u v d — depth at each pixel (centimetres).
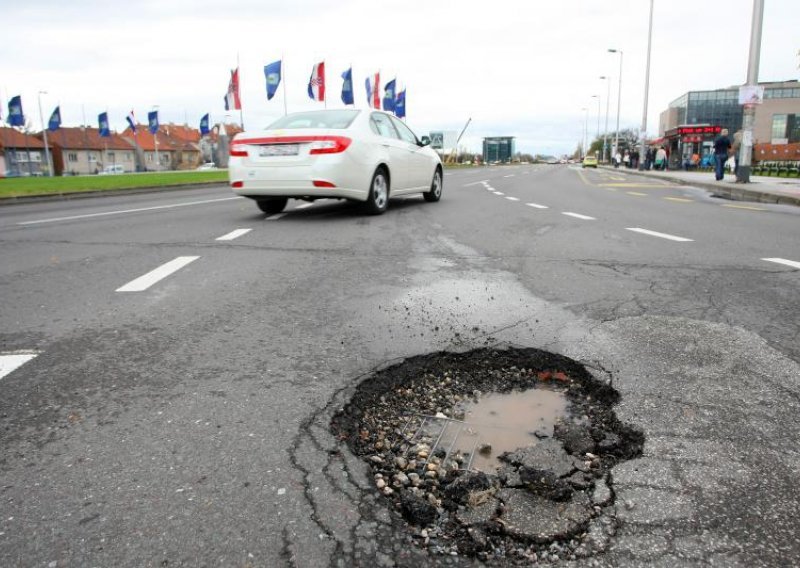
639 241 671
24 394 265
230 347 323
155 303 413
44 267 541
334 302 411
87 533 173
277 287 457
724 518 178
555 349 318
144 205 1223
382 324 361
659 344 322
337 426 239
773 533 172
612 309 389
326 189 819
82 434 229
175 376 284
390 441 236
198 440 224
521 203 1202
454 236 713
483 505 190
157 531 173
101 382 278
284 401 256
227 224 830
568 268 520
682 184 2239
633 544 169
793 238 695
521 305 400
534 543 171
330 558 163
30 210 1231
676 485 195
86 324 366
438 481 206
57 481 199
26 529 175
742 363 294
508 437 238
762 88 1856
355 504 186
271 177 827
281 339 335
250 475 200
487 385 287
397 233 739
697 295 422
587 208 1096
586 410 259
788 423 235
